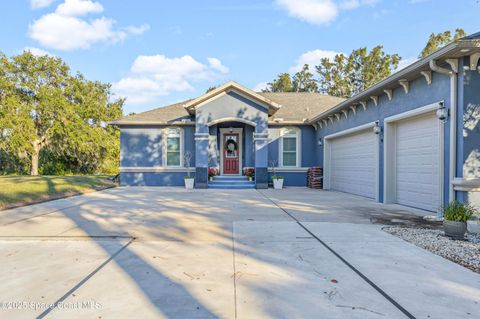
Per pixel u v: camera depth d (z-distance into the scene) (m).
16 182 15.36
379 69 38.97
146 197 11.70
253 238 5.58
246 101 15.45
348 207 9.23
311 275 3.80
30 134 24.39
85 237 5.70
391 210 8.66
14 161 29.22
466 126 6.81
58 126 24.94
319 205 9.67
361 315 2.82
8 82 23.97
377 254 4.63
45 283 3.53
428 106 7.86
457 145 6.97
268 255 4.59
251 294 3.26
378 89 9.75
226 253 4.70
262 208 9.05
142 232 6.09
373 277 3.73
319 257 4.48
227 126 17.36
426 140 8.42
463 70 6.83
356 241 5.35
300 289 3.38
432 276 3.77
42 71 26.09
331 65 42.09
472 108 6.82
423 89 8.19
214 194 12.80
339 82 41.06
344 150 14.03
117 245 5.16
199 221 7.14
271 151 17.27
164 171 16.80
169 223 6.93
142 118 17.06
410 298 3.17
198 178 15.39
